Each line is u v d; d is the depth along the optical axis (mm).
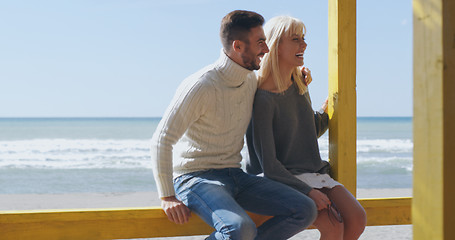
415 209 1245
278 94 2430
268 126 2396
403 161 22016
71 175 18219
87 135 41625
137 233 2324
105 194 11008
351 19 2607
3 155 24141
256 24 2289
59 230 2250
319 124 2723
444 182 1148
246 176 2336
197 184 2223
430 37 1172
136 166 20203
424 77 1196
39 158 22906
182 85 2283
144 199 10000
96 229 2285
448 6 1139
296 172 2461
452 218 1156
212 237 2066
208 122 2279
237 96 2336
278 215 2211
